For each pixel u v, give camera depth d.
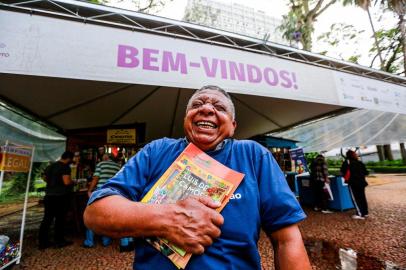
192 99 1.08
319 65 3.70
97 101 4.97
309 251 3.56
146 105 5.59
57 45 2.24
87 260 3.39
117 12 2.75
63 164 4.14
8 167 3.09
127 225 0.69
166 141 1.04
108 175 3.96
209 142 0.95
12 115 5.98
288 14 12.16
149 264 0.75
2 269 2.90
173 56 2.63
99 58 2.34
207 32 3.10
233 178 0.81
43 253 3.69
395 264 2.99
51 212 3.99
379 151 24.47
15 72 2.04
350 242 3.85
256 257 0.77
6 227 5.80
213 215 0.72
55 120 5.75
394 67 15.88
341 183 6.58
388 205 6.80
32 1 2.37
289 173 8.14
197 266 0.70
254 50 3.20
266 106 5.91
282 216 0.79
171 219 0.70
